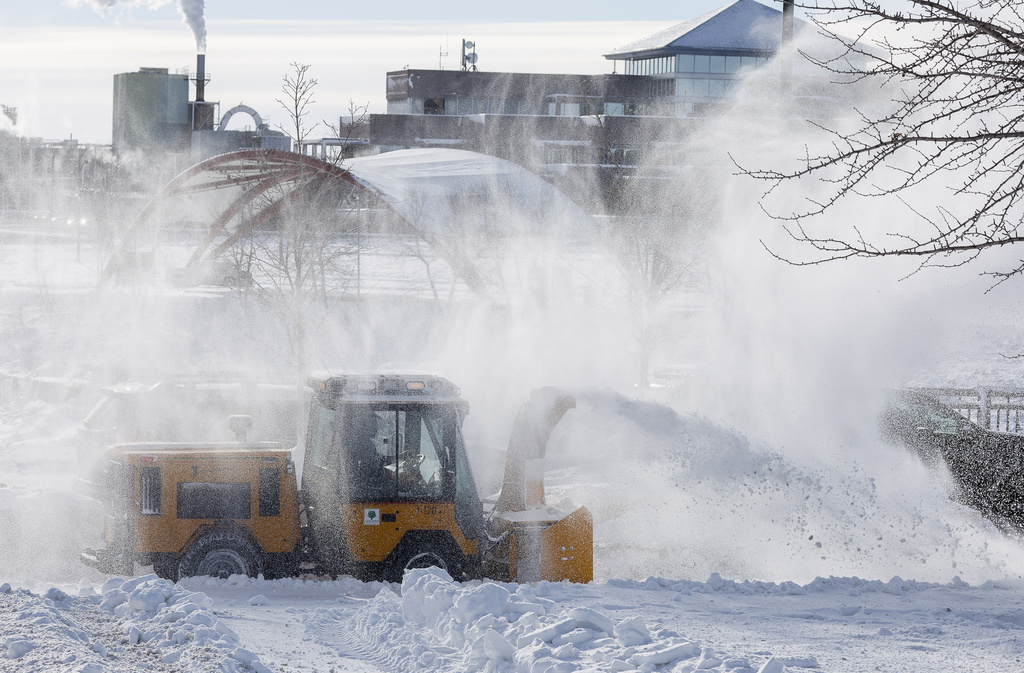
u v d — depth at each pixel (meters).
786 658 16.16
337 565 25.19
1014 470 32.84
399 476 24.95
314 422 27.17
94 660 13.51
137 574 26.11
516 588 22.06
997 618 20.66
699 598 22.48
